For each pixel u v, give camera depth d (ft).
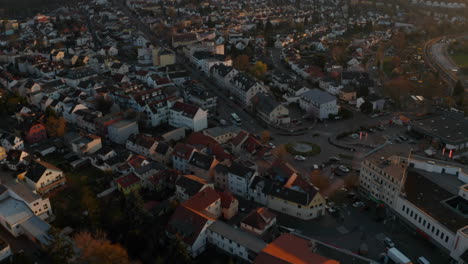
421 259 399.44
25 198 454.81
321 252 392.06
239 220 459.32
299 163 604.90
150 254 400.67
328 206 490.49
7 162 578.66
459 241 391.04
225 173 515.91
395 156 520.42
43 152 608.60
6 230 439.63
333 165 595.88
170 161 594.65
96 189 517.14
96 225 434.30
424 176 509.35
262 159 598.75
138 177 515.50
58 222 454.81
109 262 365.40
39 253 402.72
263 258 357.41
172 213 457.27
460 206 449.48
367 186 513.45
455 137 654.53
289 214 474.49
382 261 405.39
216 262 400.67
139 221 429.79
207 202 443.32
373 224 459.32
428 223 429.38
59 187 524.52
